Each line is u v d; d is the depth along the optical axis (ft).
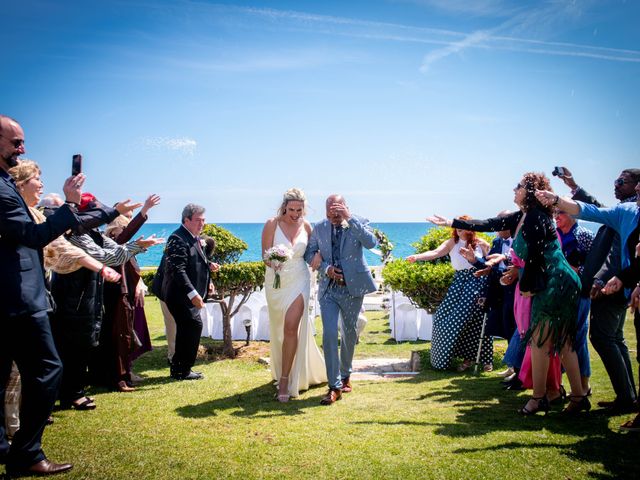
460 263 21.75
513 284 19.67
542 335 14.15
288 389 17.58
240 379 20.61
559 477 10.18
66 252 14.24
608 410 14.64
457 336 21.66
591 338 14.65
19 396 13.29
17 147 10.85
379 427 13.61
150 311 46.52
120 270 18.44
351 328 18.19
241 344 29.58
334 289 17.80
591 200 17.24
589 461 10.92
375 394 17.85
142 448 12.09
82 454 11.70
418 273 24.16
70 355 15.42
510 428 13.24
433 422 13.99
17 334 10.71
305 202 18.24
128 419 14.57
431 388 18.54
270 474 10.57
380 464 10.96
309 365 19.56
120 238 19.01
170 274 20.31
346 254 17.58
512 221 16.89
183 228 21.11
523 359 17.19
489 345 21.86
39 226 10.66
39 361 10.87
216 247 28.53
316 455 11.56
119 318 18.52
